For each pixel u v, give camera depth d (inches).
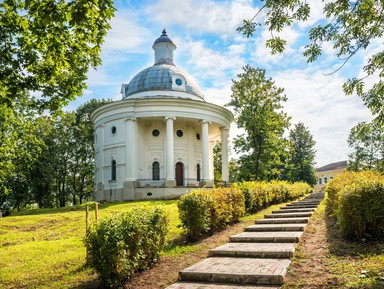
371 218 339.9
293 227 443.2
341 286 229.5
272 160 1667.1
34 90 421.4
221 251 344.8
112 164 1439.5
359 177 531.2
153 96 1488.7
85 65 461.4
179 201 461.7
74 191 2089.1
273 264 291.6
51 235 664.4
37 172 1692.9
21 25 385.7
